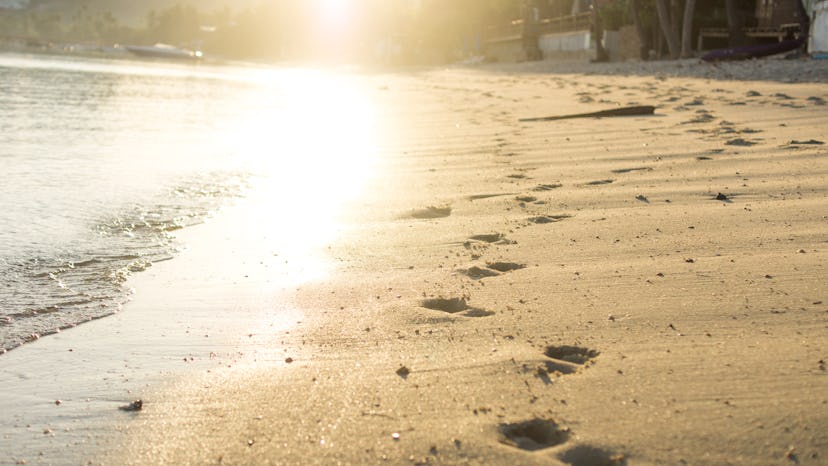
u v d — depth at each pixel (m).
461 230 5.12
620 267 3.99
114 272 4.57
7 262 4.77
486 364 2.86
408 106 18.34
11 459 2.40
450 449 2.26
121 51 122.19
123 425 2.59
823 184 5.51
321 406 2.61
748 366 2.66
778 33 26.27
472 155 8.66
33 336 3.51
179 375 3.00
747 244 4.22
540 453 2.21
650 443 2.22
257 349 3.24
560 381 2.66
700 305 3.32
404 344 3.15
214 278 4.40
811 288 3.42
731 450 2.15
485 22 67.00
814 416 2.28
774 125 8.66
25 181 7.55
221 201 6.73
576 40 42.72
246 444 2.39
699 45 31.67
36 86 26.47
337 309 3.70
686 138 8.27
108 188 7.33
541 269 4.09
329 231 5.43
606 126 10.02
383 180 7.40
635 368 2.72
